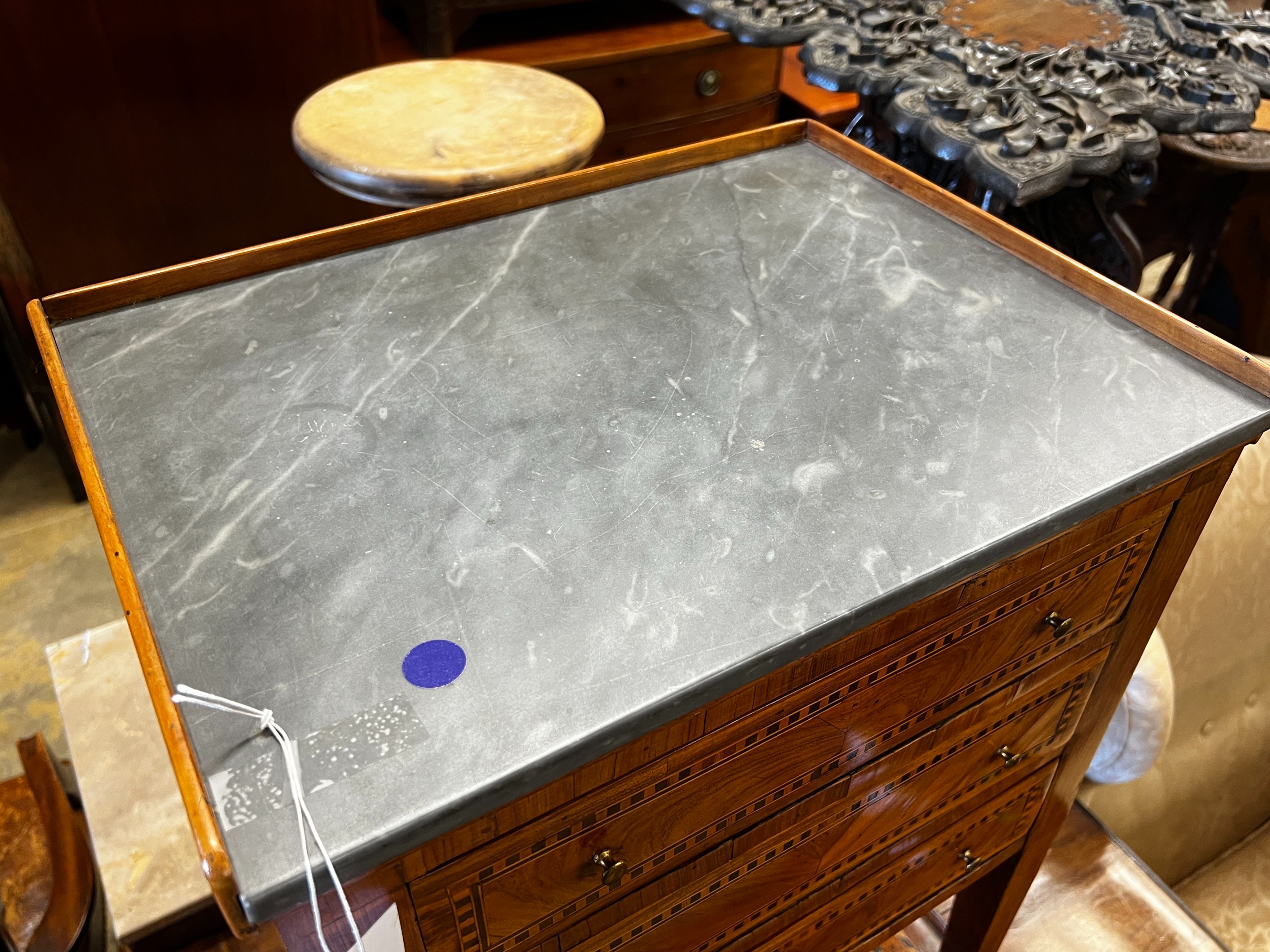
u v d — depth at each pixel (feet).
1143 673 3.87
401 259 3.00
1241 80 4.11
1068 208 4.70
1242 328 7.34
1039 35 4.50
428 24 6.42
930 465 2.33
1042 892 4.39
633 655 1.91
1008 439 2.40
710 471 2.31
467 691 1.84
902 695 2.49
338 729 1.77
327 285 2.88
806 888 2.94
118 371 2.56
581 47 7.13
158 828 3.55
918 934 4.42
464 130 4.25
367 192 4.00
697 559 2.10
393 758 1.73
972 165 3.51
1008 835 3.55
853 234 3.16
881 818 2.90
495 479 2.28
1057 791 3.55
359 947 1.82
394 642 1.93
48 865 4.15
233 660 1.89
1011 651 2.68
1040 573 2.49
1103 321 2.80
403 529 2.16
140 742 3.76
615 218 3.22
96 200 5.61
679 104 7.69
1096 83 3.95
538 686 1.85
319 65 5.82
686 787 2.22
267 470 2.29
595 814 2.10
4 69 5.00
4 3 4.85
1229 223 6.82
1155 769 4.82
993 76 3.92
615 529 2.17
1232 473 4.28
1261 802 5.52
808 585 2.05
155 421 2.42
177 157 5.72
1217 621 4.50
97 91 5.29
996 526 2.18
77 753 3.72
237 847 1.60
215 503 2.21
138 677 3.97
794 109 8.44
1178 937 4.27
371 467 2.31
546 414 2.47
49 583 6.06
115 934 3.81
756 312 2.82
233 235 6.19
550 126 4.32
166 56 5.36
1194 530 2.86
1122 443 2.39
